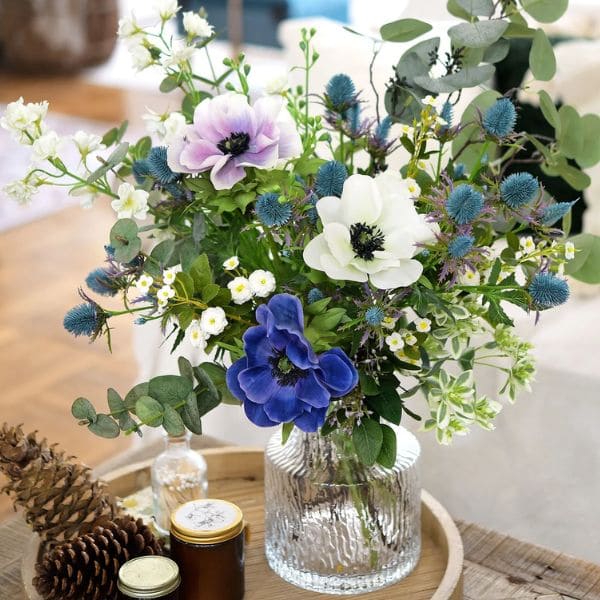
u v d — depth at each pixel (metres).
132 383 3.10
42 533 1.20
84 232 4.34
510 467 2.01
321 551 1.17
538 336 2.05
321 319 0.94
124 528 1.19
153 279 1.00
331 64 2.27
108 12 6.61
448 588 1.17
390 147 1.12
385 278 0.92
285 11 5.53
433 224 0.96
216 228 1.10
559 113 1.19
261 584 1.22
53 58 6.50
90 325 1.02
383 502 1.15
